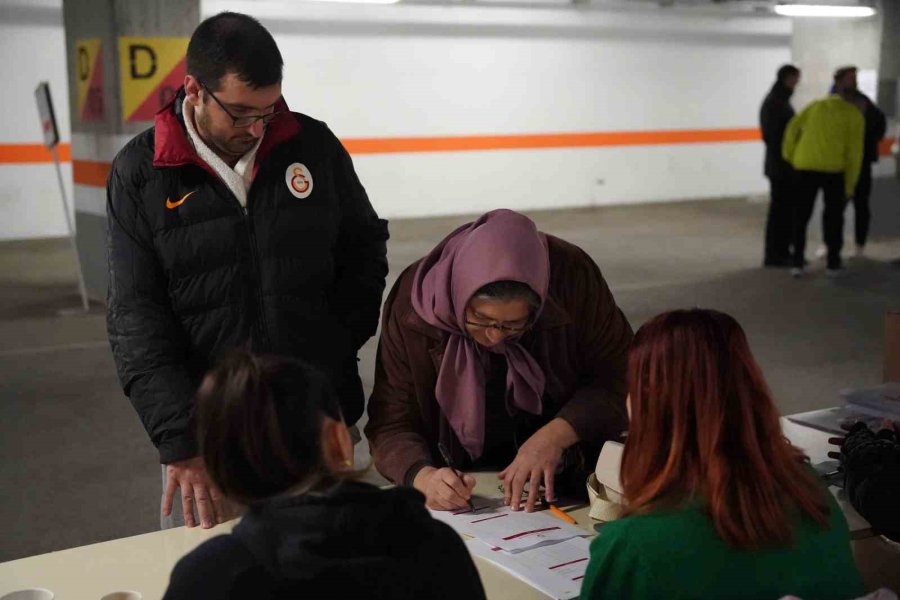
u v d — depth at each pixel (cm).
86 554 176
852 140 769
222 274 197
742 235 1035
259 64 179
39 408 488
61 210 1054
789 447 137
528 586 163
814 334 610
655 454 132
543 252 196
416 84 1171
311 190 204
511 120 1237
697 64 1349
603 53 1278
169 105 197
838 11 1157
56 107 1028
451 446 214
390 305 212
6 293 773
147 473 405
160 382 193
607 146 1306
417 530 102
